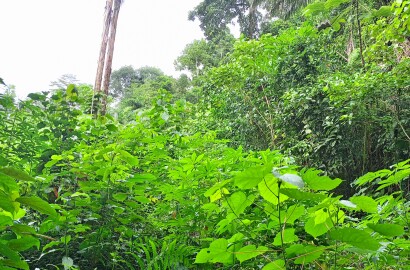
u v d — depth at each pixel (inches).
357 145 245.6
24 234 49.6
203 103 362.9
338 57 307.3
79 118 158.6
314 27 336.5
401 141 217.2
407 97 213.0
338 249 59.3
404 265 70.0
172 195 114.8
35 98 146.8
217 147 189.2
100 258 110.6
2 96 139.1
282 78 322.0
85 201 113.1
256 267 82.0
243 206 60.6
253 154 123.9
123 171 120.0
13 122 141.9
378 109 222.2
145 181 119.3
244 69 330.0
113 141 149.9
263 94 330.6
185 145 161.2
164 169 141.2
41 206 39.6
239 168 115.0
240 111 339.0
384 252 67.9
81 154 133.0
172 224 114.4
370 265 71.5
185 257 105.8
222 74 336.5
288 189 46.3
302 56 311.7
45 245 100.8
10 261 44.1
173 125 170.1
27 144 140.8
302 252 52.7
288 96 279.9
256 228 76.2
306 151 256.7
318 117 264.1
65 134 142.9
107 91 255.9
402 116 216.5
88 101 212.7
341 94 219.8
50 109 147.5
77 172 119.7
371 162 245.0
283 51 321.7
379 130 240.5
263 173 47.8
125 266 117.8
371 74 215.9
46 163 123.1
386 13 181.6
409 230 73.7
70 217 103.5
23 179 39.2
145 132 147.9
